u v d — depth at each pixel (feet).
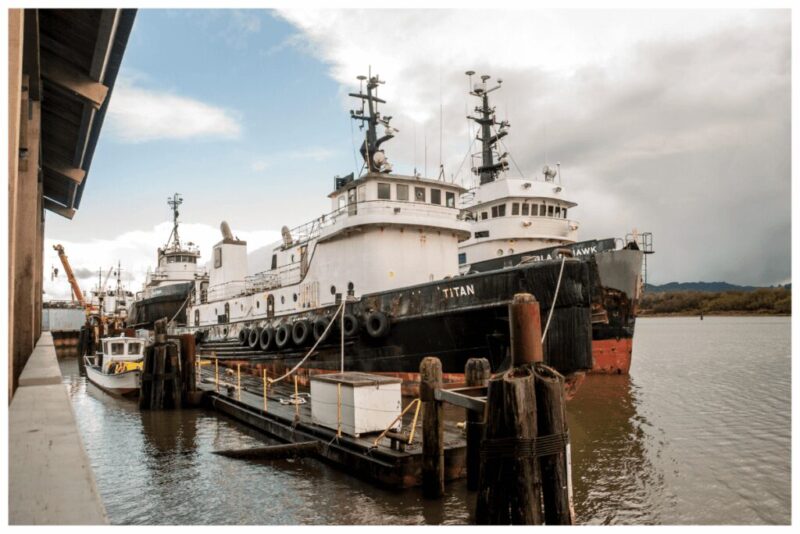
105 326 128.47
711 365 92.63
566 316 40.04
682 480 32.83
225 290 89.51
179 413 56.08
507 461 20.89
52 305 188.34
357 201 60.29
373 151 67.92
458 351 47.67
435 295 48.37
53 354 38.09
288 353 64.85
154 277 140.56
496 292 43.73
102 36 30.91
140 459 38.70
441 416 28.81
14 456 12.97
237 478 33.06
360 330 54.29
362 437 34.45
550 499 21.25
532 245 91.76
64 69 36.45
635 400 58.80
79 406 62.44
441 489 28.66
